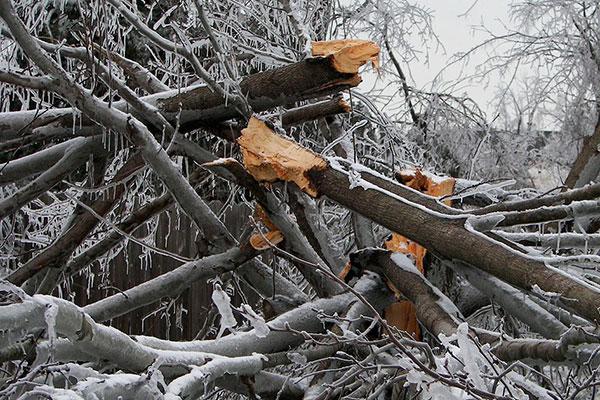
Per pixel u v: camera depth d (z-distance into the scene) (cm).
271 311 575
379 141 791
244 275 602
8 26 480
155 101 569
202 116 567
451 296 559
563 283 393
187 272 567
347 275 536
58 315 314
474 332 423
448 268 546
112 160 712
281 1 632
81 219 623
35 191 599
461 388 288
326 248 565
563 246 486
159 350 374
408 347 457
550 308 423
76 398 283
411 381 288
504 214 473
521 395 298
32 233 803
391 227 477
